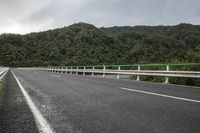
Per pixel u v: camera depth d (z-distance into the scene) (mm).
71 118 5312
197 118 5152
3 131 4293
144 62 31344
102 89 11156
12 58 138500
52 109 6363
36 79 19031
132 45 117938
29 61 135750
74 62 87000
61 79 19172
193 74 14133
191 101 7430
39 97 8617
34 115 5625
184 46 102312
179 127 4461
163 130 4285
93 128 4488
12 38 157375
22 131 4301
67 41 141250
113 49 104062
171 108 6297
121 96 8703
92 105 6895
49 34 169875
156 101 7477
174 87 12461
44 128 4496
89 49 106438
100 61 86500
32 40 164875
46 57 134375
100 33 140125
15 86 12859
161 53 87250
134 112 5852
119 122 4906
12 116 5527
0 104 7156
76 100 7852
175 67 18391
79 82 15773
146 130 4305
